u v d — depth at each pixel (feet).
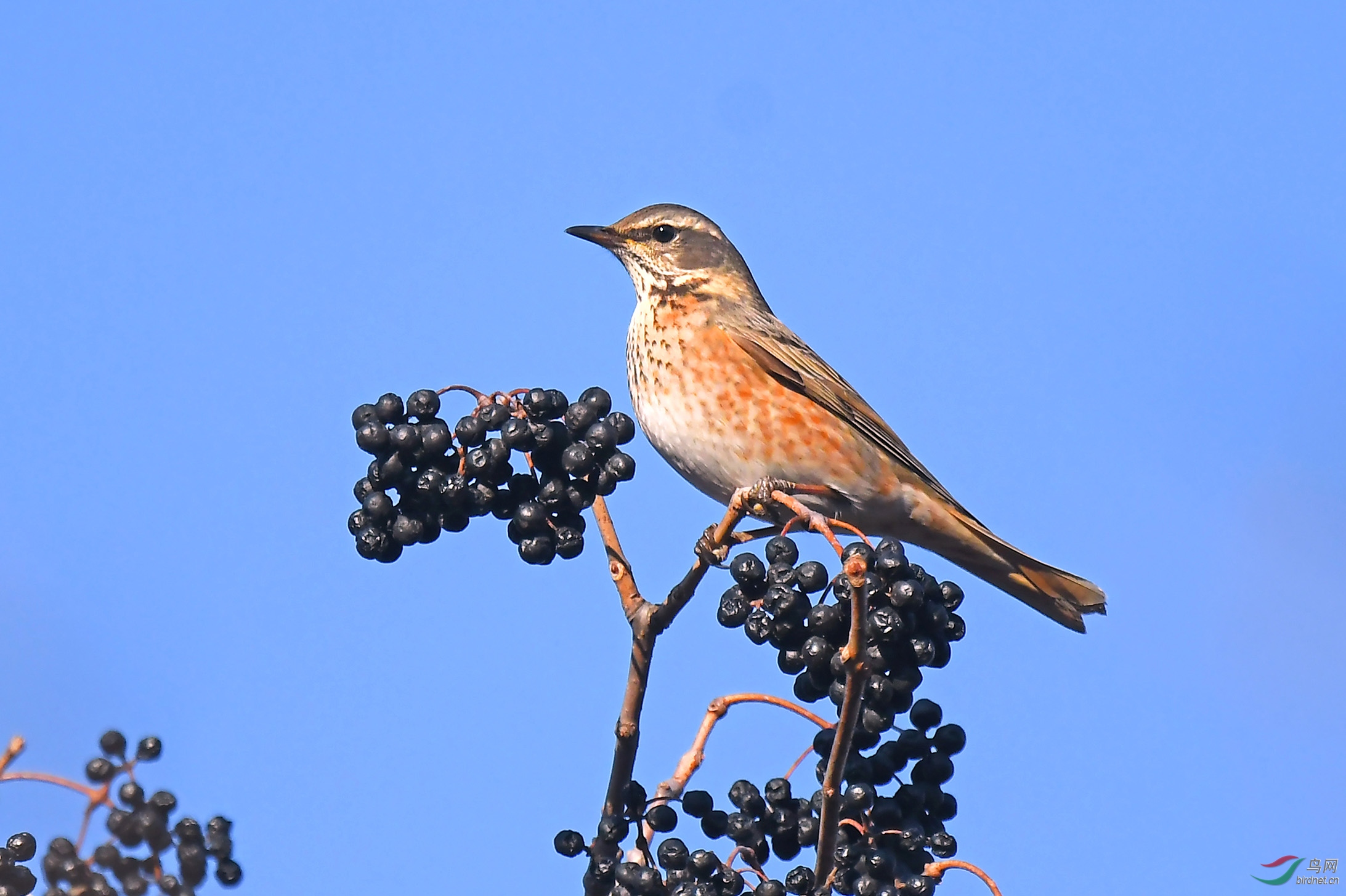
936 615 33.45
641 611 35.83
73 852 30.09
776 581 33.71
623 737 34.88
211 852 30.71
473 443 34.81
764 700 35.81
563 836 34.17
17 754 30.01
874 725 33.55
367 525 35.78
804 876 32.37
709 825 34.14
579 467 34.60
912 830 32.40
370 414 35.37
